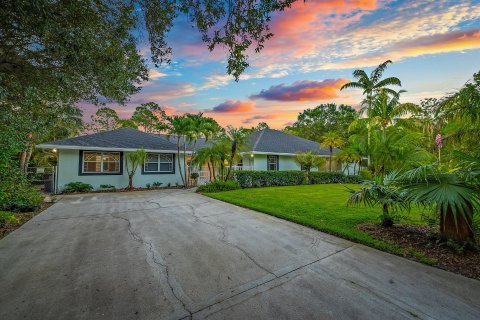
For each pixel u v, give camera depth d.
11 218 5.27
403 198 3.94
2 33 3.64
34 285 2.54
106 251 3.60
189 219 5.70
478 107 4.43
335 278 2.73
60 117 7.03
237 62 3.99
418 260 3.16
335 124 35.44
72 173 11.20
